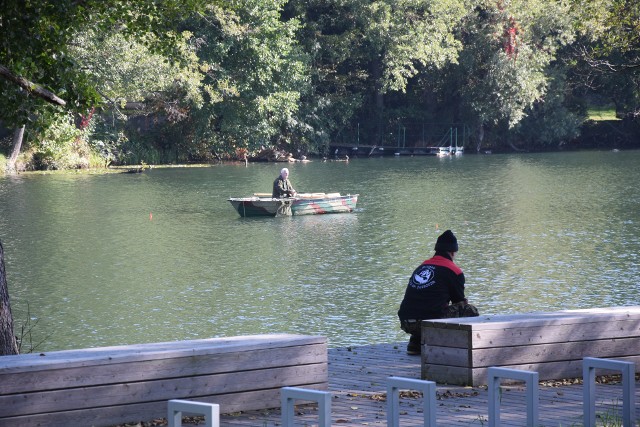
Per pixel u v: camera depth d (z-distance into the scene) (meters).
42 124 14.96
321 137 78.75
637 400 9.43
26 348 17.86
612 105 98.31
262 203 38.50
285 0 69.12
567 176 56.78
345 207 40.06
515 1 79.50
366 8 75.62
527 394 7.11
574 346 10.38
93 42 52.12
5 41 14.12
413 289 11.57
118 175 59.78
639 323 10.65
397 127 86.81
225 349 8.81
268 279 24.95
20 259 28.19
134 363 8.38
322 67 80.75
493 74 79.38
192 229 35.00
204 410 6.34
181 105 69.00
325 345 9.32
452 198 44.81
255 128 71.00
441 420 8.58
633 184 50.72
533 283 23.78
